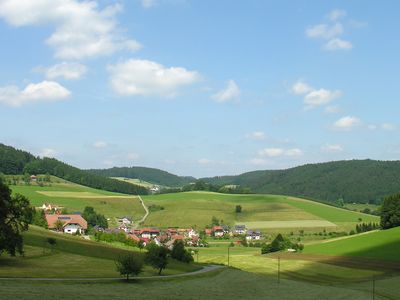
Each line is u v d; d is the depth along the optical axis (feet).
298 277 411.54
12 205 323.37
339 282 381.60
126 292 245.65
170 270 377.09
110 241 627.46
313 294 307.58
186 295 260.83
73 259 357.00
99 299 212.64
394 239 564.71
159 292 259.19
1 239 305.73
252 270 456.86
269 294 299.38
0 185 320.70
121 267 295.48
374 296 305.73
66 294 214.07
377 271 417.08
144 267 369.30
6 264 303.48
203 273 373.20
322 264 469.57
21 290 209.56
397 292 323.16
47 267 308.81
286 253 575.38
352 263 461.78
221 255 605.31
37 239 432.66
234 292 294.46
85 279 272.72
